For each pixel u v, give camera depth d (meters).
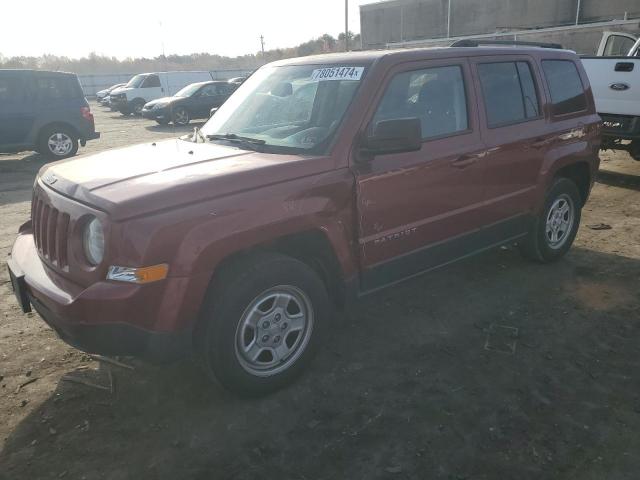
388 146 3.11
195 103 20.39
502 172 4.21
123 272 2.57
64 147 12.73
